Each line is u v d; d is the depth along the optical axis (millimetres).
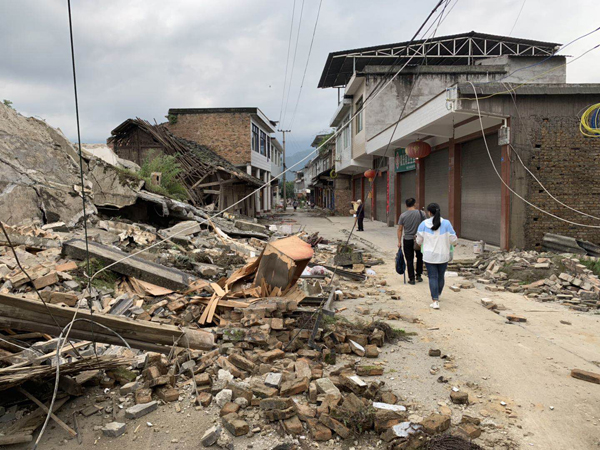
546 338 4859
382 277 8617
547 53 21766
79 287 5422
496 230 11180
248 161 28000
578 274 7223
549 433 2971
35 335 3867
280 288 5629
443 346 4633
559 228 9922
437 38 20516
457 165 13266
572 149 9875
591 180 9891
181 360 3982
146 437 2938
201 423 3105
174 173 18141
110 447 2820
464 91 9641
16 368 3010
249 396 3332
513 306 6246
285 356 4176
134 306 5375
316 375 3768
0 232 6477
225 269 8430
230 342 4371
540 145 9867
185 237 10430
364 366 3953
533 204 9898
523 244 9953
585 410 3268
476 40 21078
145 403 3293
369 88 20438
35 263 5648
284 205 48781
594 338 4848
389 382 3773
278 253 5785
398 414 3127
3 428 2910
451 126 13195
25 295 4812
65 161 10531
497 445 2840
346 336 4609
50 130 11109
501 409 3289
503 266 8336
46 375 3145
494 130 10867
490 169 11453
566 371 3969
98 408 3256
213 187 21906
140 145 22422
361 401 3221
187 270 7875
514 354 4383
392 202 20562
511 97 9797
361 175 30141
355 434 2971
